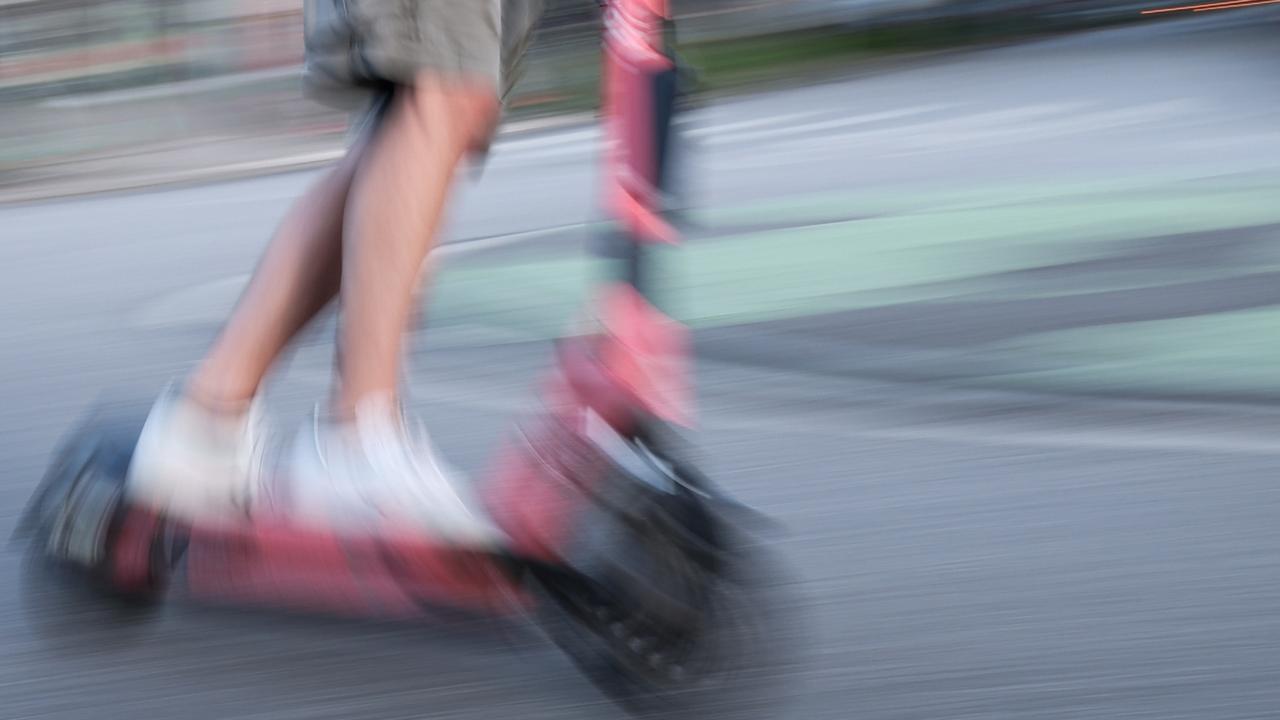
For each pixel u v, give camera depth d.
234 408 2.08
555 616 1.99
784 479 3.12
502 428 3.45
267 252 2.13
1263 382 3.73
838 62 14.70
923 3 15.18
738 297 4.83
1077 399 3.64
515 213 6.54
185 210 7.38
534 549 1.92
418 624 2.32
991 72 12.33
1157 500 2.94
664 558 1.92
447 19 1.99
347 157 2.13
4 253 6.33
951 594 2.52
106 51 11.46
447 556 1.95
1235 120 8.48
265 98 11.56
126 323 4.75
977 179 7.00
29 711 2.12
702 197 6.84
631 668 1.97
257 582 2.09
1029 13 15.45
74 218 7.35
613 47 1.89
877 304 4.68
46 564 2.23
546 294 4.88
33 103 11.19
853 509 2.94
